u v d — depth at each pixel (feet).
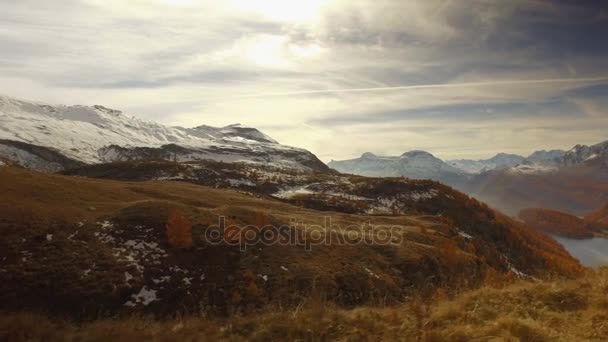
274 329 35.12
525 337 29.37
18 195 188.85
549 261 432.66
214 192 372.58
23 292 120.47
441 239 286.25
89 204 205.36
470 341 29.60
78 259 140.26
